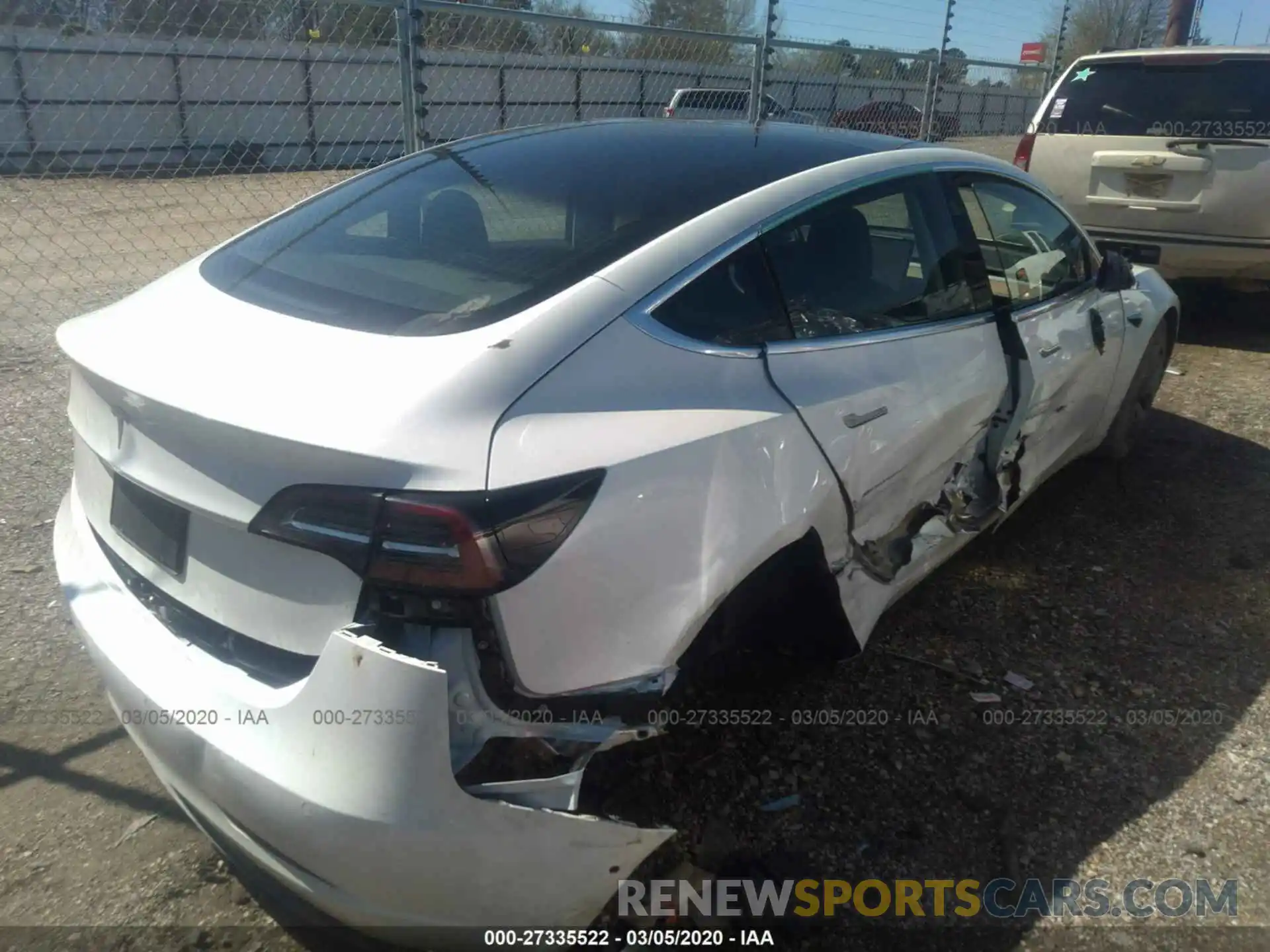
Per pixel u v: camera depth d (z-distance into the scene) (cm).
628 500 186
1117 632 340
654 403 203
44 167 1050
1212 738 286
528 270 219
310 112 1109
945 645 329
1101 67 709
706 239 231
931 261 299
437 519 165
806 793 260
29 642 315
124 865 234
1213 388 612
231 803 177
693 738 275
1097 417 423
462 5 554
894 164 297
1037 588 369
